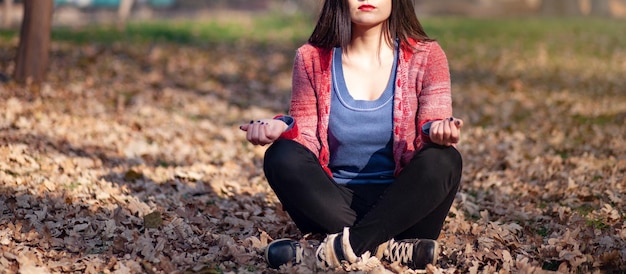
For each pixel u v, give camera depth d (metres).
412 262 3.40
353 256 3.28
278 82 11.48
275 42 17.66
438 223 3.49
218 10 35.81
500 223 4.46
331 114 3.53
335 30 3.55
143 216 4.29
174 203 4.76
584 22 28.58
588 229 4.05
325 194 3.34
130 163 5.93
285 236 4.09
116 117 7.70
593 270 3.53
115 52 13.05
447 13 38.12
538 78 12.69
